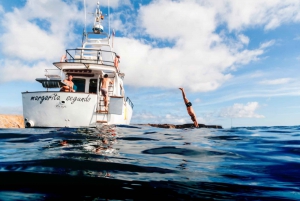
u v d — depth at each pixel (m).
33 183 1.97
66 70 12.07
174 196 1.80
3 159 2.82
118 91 12.36
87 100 9.78
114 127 9.59
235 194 1.90
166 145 4.45
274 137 6.20
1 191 1.78
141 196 1.77
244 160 3.17
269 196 1.87
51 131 6.90
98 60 11.51
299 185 2.14
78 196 1.72
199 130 9.04
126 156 3.23
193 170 2.59
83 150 3.57
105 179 2.14
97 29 14.52
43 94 9.66
